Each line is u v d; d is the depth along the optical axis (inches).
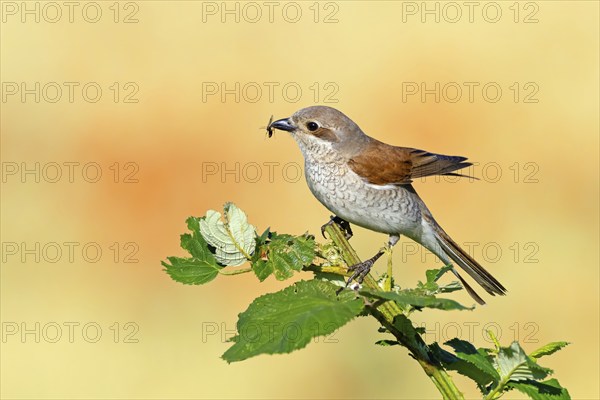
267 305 205.9
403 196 230.4
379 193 230.2
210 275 221.5
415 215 230.7
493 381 220.1
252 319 200.5
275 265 221.3
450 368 220.2
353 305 199.0
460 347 220.1
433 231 231.0
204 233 221.5
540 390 218.8
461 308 192.4
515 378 219.8
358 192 230.2
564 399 218.7
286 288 215.5
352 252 221.8
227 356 190.9
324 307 198.7
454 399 219.8
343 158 230.2
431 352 220.2
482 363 217.5
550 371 215.2
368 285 221.1
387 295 198.1
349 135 230.4
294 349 187.9
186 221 221.9
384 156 230.2
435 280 220.4
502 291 230.7
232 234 221.5
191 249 221.6
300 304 202.7
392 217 230.4
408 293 219.9
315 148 230.4
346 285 221.3
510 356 219.1
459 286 220.2
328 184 230.4
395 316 220.1
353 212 230.4
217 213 221.5
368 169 230.1
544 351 220.2
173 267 221.5
